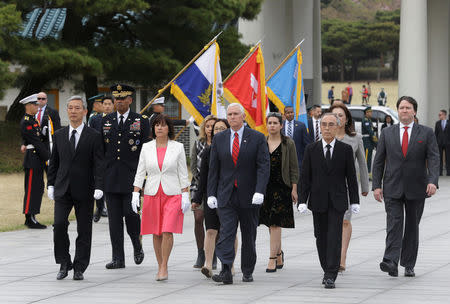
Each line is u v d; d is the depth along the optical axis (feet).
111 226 82.64
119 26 232.12
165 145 76.84
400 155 76.07
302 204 73.36
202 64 108.47
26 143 116.78
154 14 225.15
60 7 202.39
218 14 216.33
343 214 72.18
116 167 82.38
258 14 245.45
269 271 79.77
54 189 77.00
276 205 80.07
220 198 73.36
